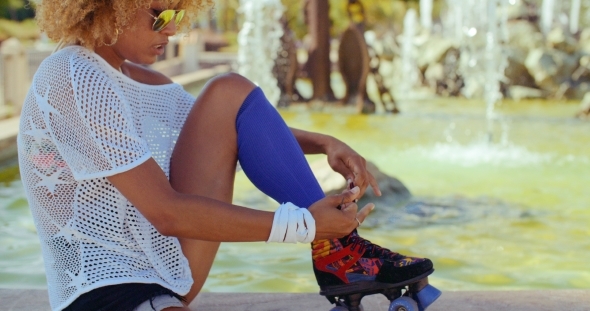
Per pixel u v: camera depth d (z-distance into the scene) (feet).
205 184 5.92
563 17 56.59
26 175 5.45
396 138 26.16
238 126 5.99
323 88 35.99
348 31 35.06
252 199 15.71
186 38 6.34
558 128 29.22
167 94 6.49
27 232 12.77
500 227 13.23
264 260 11.02
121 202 5.40
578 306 7.40
